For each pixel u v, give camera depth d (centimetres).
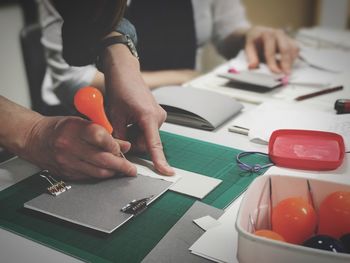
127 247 62
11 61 192
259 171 82
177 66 150
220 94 111
